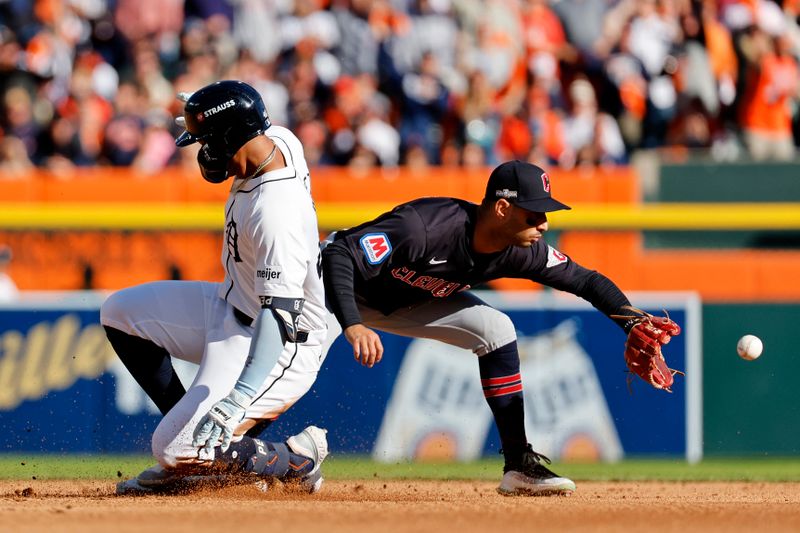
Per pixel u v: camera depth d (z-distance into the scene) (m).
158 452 16.86
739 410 29.70
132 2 40.72
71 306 28.16
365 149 38.31
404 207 17.80
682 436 29.20
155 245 28.98
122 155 37.56
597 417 28.97
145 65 38.94
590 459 28.92
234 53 40.84
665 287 30.56
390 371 28.38
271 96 39.56
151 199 31.52
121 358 18.20
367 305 18.59
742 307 29.83
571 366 28.95
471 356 28.58
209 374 16.80
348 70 40.69
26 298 28.19
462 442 28.48
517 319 28.95
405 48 40.56
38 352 28.03
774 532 14.23
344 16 41.16
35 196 31.42
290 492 18.52
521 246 17.73
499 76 41.12
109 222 28.86
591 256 30.34
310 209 16.16
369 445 28.16
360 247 17.28
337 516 14.90
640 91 42.12
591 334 29.02
